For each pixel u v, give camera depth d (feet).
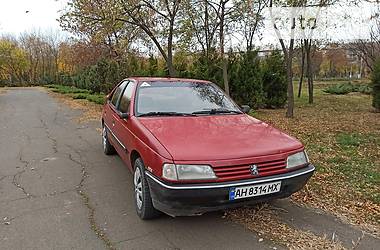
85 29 44.73
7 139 25.68
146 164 10.70
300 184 10.98
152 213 11.23
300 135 27.81
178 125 12.25
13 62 187.73
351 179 15.83
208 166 9.71
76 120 36.68
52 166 18.01
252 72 47.85
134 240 10.13
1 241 10.07
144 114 13.55
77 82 113.09
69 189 14.47
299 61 94.22
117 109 16.57
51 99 70.23
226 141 10.87
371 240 10.25
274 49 52.54
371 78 47.67
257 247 9.73
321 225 11.20
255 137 11.45
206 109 14.39
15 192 14.07
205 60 47.60
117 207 12.57
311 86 60.23
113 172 16.90
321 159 19.48
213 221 11.35
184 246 9.77
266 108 51.72
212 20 46.37
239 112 14.84
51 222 11.32
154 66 54.80
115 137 16.37
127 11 39.70
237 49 48.47
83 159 19.48
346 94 85.87
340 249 9.70
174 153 9.91
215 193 9.62
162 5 40.40
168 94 14.92
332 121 36.94
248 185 9.87
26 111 46.47
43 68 208.23
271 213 12.05
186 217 11.64
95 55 80.23
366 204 12.99
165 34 44.52
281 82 51.24
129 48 53.67
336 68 186.60
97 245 9.85
